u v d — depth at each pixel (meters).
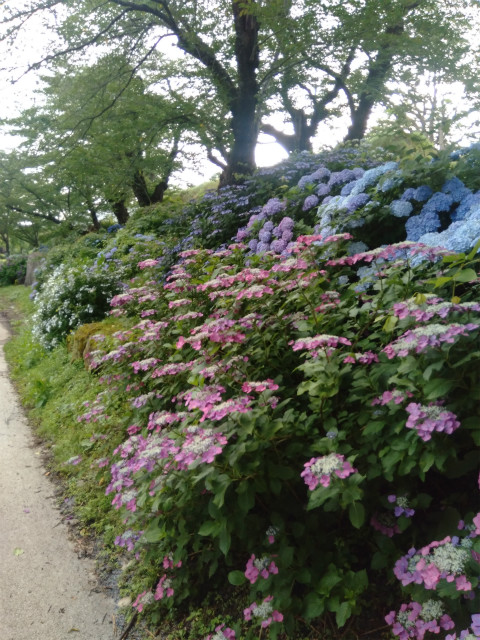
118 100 10.10
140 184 15.12
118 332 4.29
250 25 9.09
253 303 3.14
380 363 2.42
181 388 3.32
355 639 1.98
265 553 2.13
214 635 2.18
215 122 9.70
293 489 2.33
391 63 9.32
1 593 2.73
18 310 14.52
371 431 2.10
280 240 4.46
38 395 5.95
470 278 2.15
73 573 2.88
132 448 2.61
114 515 3.33
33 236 31.88
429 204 3.39
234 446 2.13
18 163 20.89
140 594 2.55
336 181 4.75
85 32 9.11
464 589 1.57
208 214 7.38
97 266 8.72
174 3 9.12
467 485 2.29
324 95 12.23
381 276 2.71
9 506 3.65
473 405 1.98
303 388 2.33
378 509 2.23
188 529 2.45
